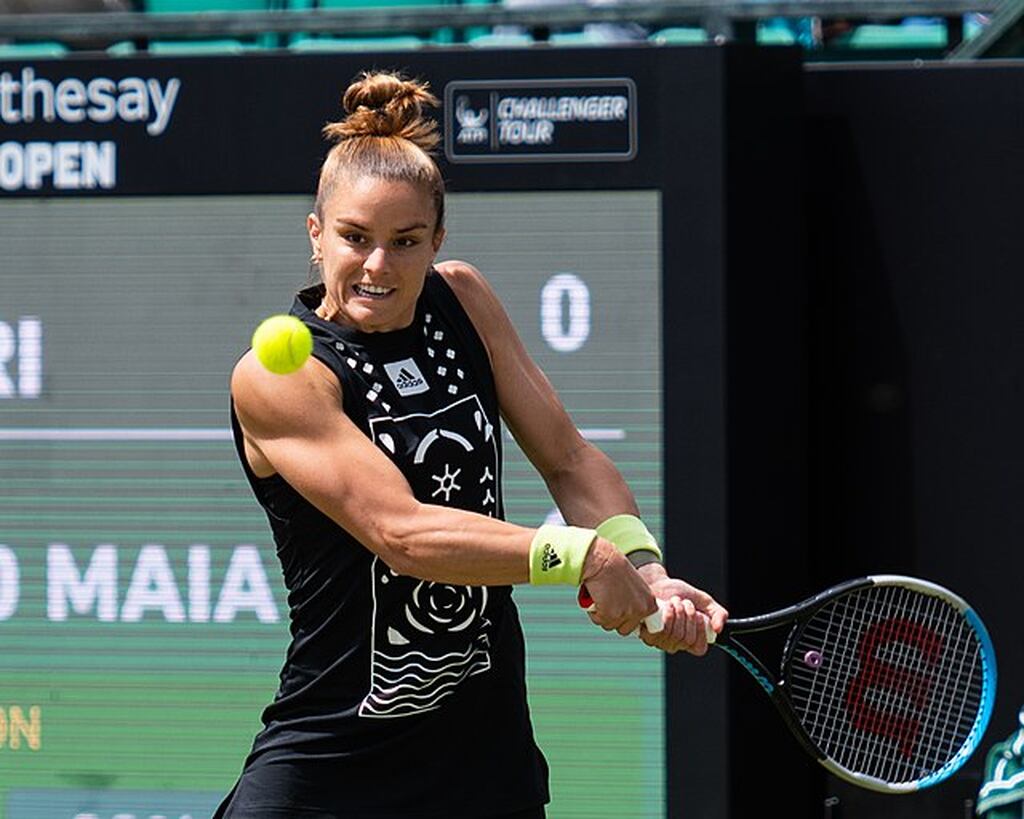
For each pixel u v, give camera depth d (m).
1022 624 18.80
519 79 18.30
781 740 18.34
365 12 19.20
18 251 18.92
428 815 11.45
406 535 10.71
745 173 18.16
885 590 18.05
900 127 18.95
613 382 18.34
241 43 24.36
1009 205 18.83
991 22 20.27
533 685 18.45
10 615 19.02
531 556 10.70
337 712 11.41
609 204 18.28
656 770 18.33
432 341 11.41
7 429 18.97
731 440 18.20
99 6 24.88
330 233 10.88
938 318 18.95
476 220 18.42
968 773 18.52
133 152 18.75
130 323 18.81
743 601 18.20
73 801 19.02
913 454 19.02
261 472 11.29
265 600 18.77
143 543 18.86
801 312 18.27
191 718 18.88
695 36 24.86
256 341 10.30
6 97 18.86
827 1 19.12
